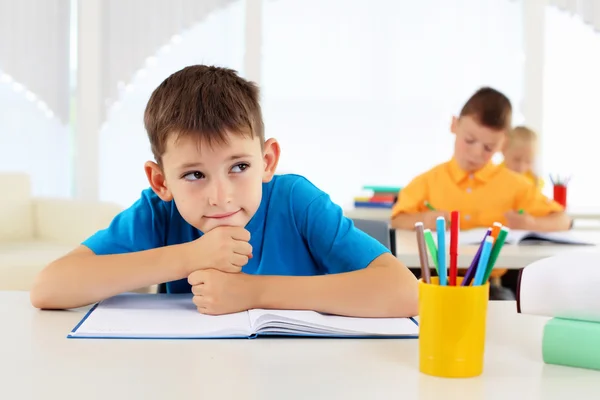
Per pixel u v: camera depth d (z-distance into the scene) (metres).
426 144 4.23
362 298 0.99
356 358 0.79
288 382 0.70
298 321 0.87
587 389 0.69
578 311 0.76
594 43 4.18
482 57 4.20
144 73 4.12
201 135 0.98
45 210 3.14
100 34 4.07
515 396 0.67
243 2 4.18
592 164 4.21
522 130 3.24
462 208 2.68
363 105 4.21
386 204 3.05
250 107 1.03
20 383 0.69
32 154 4.07
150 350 0.81
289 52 4.20
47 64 4.05
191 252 1.03
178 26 4.14
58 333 0.89
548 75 4.20
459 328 0.71
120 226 1.21
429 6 4.18
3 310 1.03
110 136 4.12
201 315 0.97
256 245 1.24
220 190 1.00
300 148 4.23
